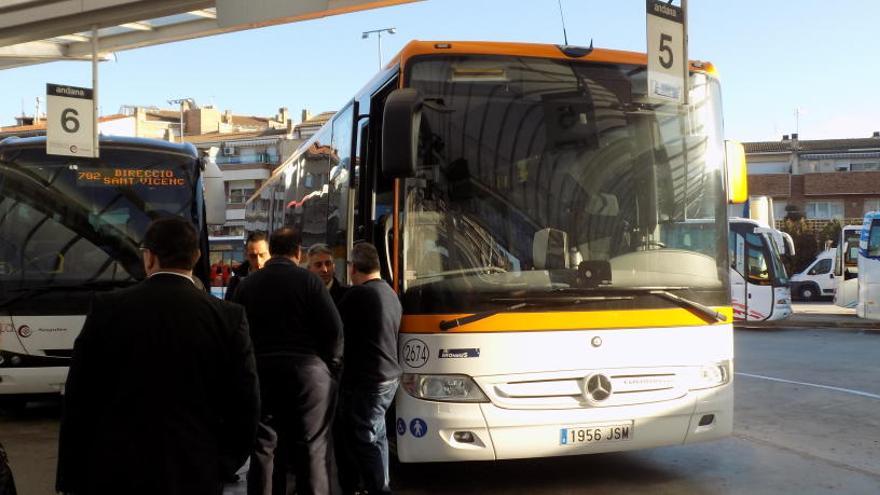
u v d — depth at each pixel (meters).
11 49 16.59
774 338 19.34
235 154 76.38
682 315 6.01
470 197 5.84
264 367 5.16
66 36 15.98
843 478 6.46
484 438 5.61
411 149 5.43
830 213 55.31
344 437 5.72
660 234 6.09
